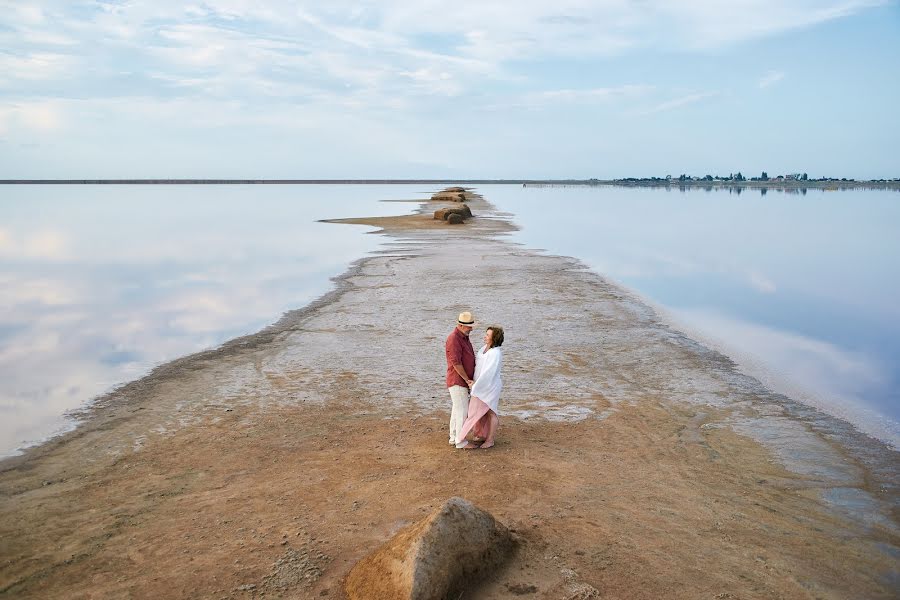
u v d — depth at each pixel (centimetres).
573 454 778
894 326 1592
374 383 1066
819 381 1109
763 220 5688
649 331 1458
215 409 946
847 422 906
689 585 510
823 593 505
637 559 545
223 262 2702
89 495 672
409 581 462
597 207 8181
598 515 622
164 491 679
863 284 2277
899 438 849
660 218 5941
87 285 2161
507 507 634
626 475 720
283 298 1883
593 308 1700
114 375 1138
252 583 509
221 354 1270
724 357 1259
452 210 4822
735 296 1995
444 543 489
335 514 621
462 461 752
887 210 7419
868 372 1172
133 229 4488
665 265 2686
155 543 572
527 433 848
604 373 1133
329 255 2905
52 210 7081
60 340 1410
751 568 538
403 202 9350
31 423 899
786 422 902
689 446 810
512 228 4506
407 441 816
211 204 8712
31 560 546
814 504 659
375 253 2950
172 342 1383
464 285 2031
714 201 10362
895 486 704
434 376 1103
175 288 2083
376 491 670
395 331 1438
